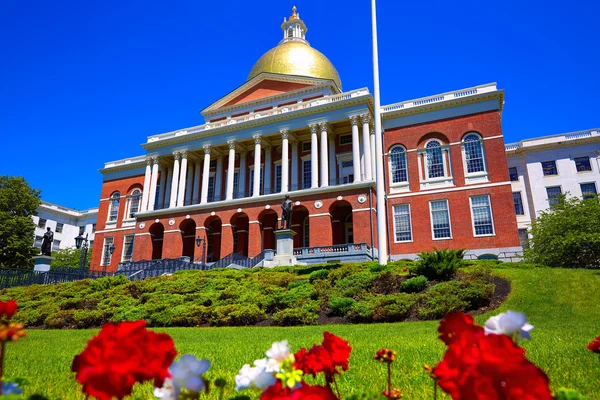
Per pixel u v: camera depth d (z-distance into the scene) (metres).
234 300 18.84
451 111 40.97
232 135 45.38
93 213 80.81
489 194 37.62
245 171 47.12
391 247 39.53
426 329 11.95
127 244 52.62
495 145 38.56
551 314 14.72
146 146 49.16
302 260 34.84
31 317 19.61
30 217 54.34
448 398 4.46
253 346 9.63
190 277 24.58
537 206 50.81
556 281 18.55
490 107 39.75
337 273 21.36
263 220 44.53
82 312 18.88
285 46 54.38
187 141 47.41
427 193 39.72
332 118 41.28
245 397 2.62
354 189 38.12
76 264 66.75
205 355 8.27
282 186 41.78
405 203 40.28
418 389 4.94
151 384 5.65
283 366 2.63
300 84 48.84
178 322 17.50
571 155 50.97
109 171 57.25
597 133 51.06
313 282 20.83
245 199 42.19
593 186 49.25
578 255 34.12
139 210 49.94
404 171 41.50
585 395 4.48
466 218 37.81
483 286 17.00
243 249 44.72
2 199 51.78
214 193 48.38
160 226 47.50
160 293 21.45
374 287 18.83
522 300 16.55
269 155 45.97
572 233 34.06
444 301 15.98
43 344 11.37
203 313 17.75
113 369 1.98
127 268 41.56
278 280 21.80
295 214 42.97
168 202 49.59
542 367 6.02
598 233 32.94
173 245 44.12
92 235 79.88
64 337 13.51
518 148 53.06
